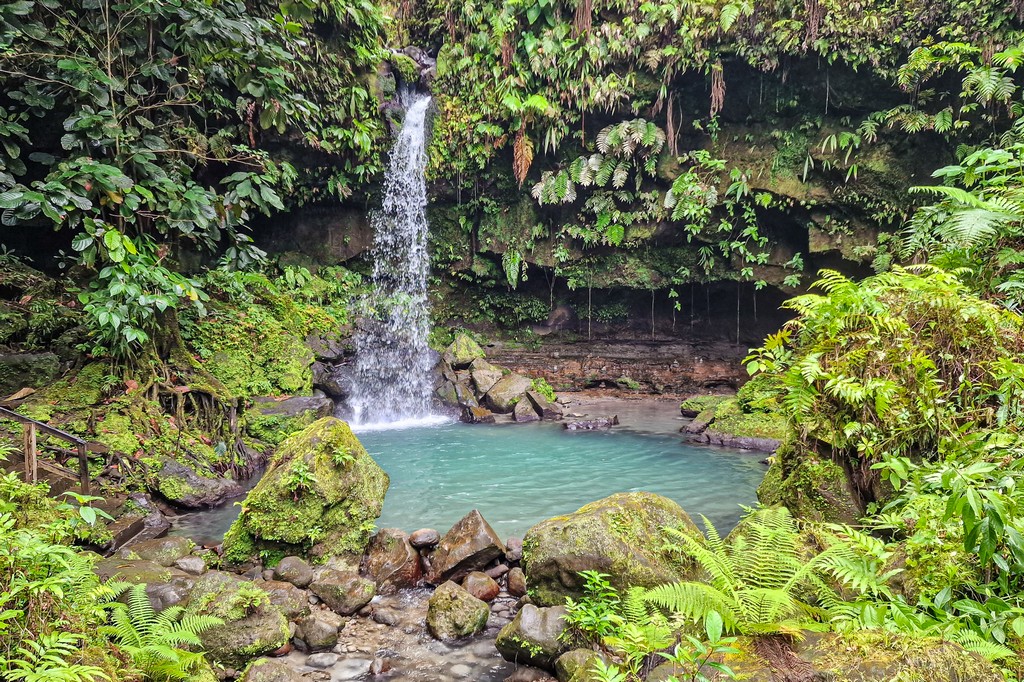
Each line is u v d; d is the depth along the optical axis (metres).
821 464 4.21
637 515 4.24
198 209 7.62
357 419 11.61
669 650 3.09
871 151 11.67
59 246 10.23
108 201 6.93
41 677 2.38
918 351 3.62
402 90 13.99
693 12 11.91
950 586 2.64
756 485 7.38
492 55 13.55
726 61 12.19
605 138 13.07
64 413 7.04
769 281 13.34
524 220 14.54
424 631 4.28
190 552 5.29
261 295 11.44
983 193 5.00
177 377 8.29
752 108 12.58
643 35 12.27
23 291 8.48
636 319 15.16
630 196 13.62
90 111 7.15
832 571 3.25
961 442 3.30
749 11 11.45
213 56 8.11
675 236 13.80
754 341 14.19
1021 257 4.17
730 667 2.24
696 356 14.60
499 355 15.09
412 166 14.13
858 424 3.64
